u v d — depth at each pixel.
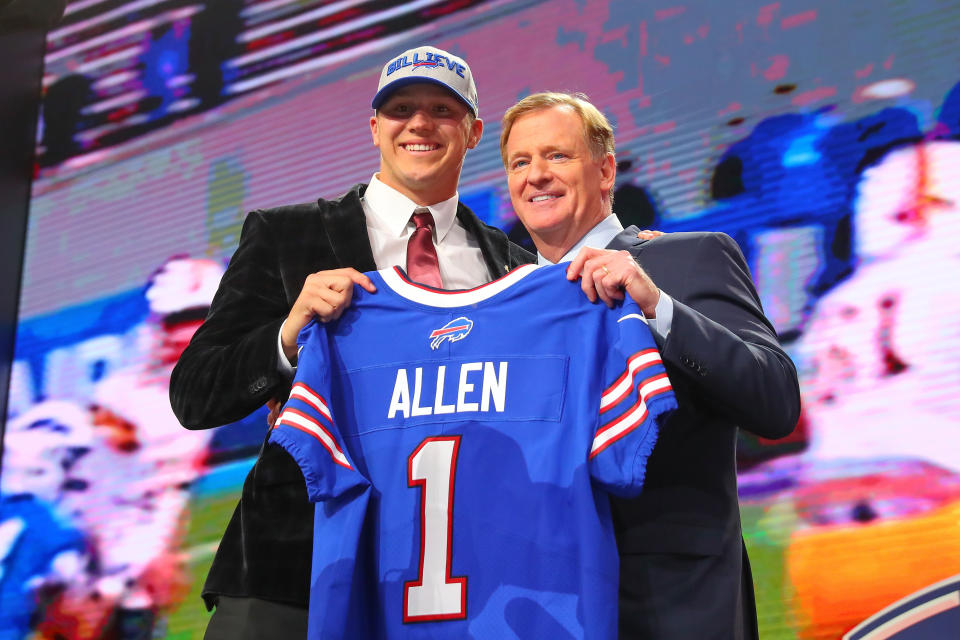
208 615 3.37
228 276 1.97
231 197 3.88
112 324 3.89
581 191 1.85
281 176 3.83
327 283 1.66
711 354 1.52
